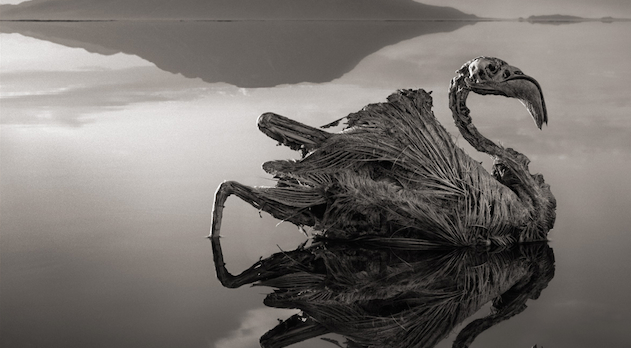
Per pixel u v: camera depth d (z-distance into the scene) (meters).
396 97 5.86
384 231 5.80
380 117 5.78
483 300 4.52
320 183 5.64
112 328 4.00
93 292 4.58
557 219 6.27
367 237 5.84
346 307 4.41
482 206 5.73
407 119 5.80
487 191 5.77
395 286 4.79
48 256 5.29
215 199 5.76
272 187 5.71
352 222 5.77
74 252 5.38
